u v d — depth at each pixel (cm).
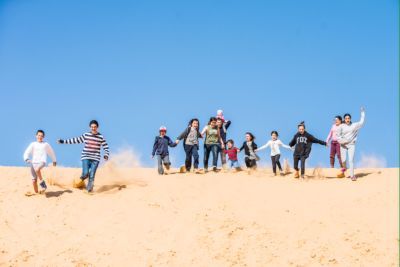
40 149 1396
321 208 1386
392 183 1530
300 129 1664
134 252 1173
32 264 1118
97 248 1183
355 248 1200
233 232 1250
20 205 1336
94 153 1456
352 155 1608
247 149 1756
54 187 1459
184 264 1138
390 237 1238
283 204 1412
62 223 1270
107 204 1366
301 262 1150
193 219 1303
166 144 1667
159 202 1385
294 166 1653
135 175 1631
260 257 1165
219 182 1575
